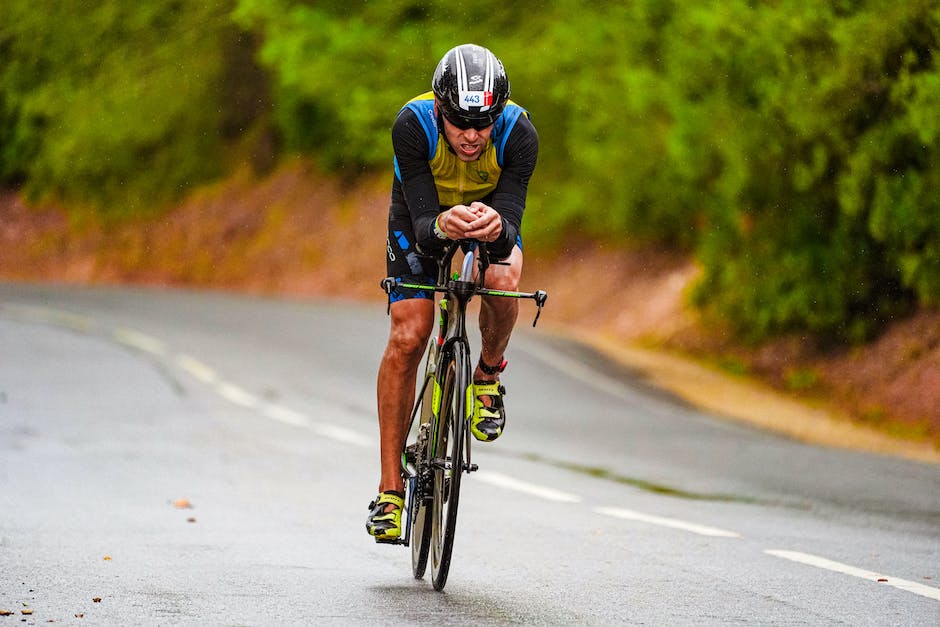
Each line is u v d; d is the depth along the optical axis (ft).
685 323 176.76
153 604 41.22
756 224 155.33
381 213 296.71
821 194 142.51
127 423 103.96
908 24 126.00
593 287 215.92
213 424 104.27
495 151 43.75
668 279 199.72
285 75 293.84
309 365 147.95
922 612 41.63
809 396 141.59
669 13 179.83
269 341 169.17
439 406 45.06
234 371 141.69
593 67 213.66
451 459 42.88
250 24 305.53
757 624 39.63
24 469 78.69
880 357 136.36
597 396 130.00
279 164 328.08
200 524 59.16
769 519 64.28
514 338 173.17
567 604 42.32
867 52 130.11
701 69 160.04
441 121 43.14
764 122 143.54
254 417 109.29
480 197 45.06
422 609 41.22
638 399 129.39
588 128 214.28
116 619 38.99
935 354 129.59
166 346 163.32
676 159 167.32
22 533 55.26
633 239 217.77
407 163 43.57
